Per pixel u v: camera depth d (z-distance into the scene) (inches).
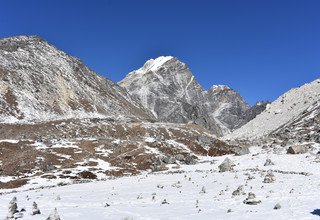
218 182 2251.5
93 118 7057.1
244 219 1151.0
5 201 1891.0
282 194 1620.3
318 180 2028.8
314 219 1077.8
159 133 6245.1
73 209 1558.8
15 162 3710.6
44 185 2962.6
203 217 1237.7
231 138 6752.0
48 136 5349.4
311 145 3821.4
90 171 3462.1
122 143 4552.2
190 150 4773.6
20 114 6628.9
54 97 7869.1
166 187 2214.6
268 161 3058.6
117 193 2073.1
